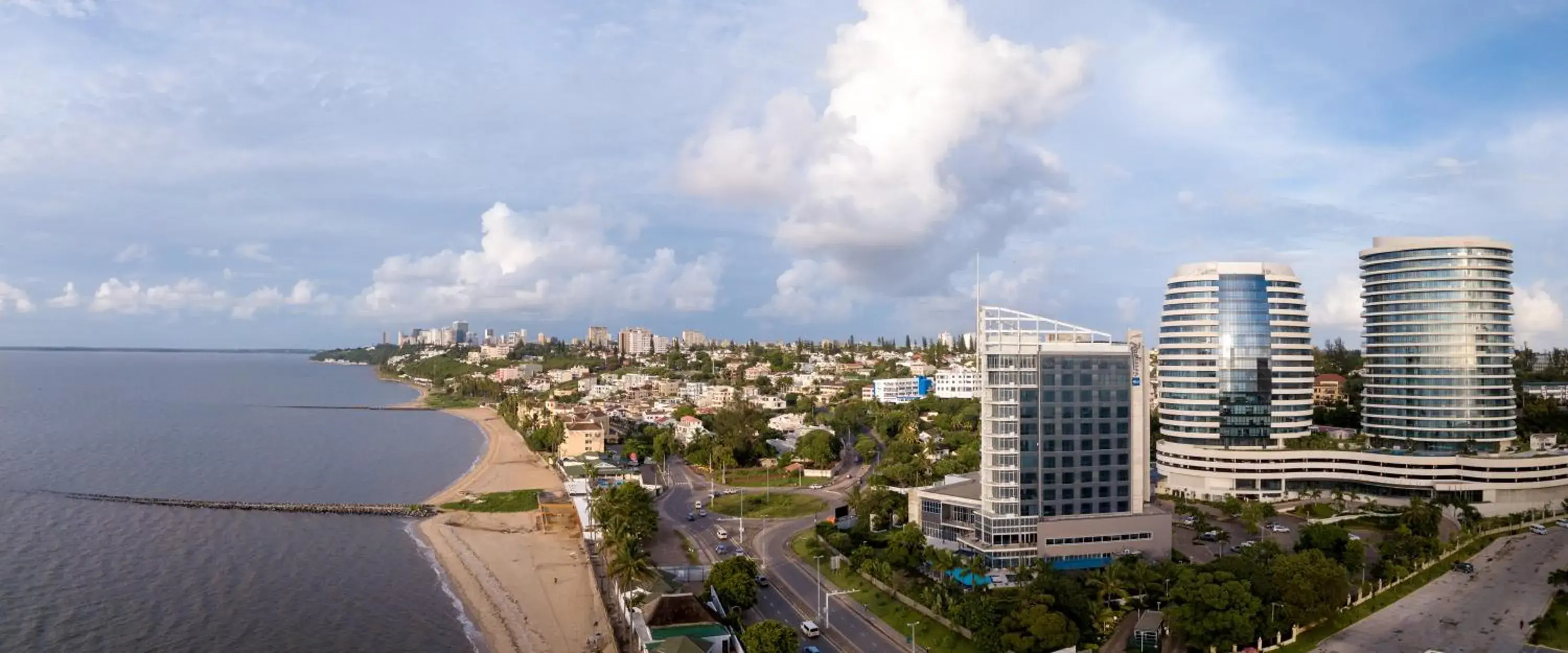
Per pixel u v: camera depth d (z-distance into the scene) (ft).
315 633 571.28
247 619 594.24
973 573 600.39
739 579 579.07
